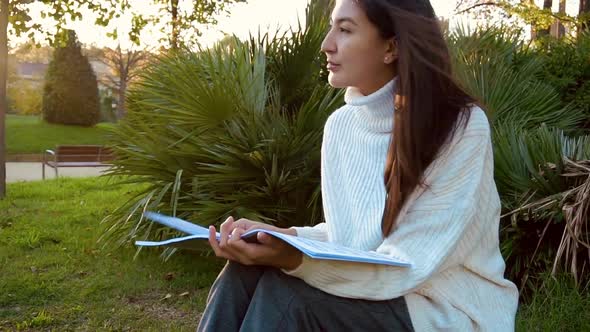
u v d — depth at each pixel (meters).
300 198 4.58
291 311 1.55
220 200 4.68
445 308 1.58
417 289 1.59
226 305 1.63
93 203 8.38
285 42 5.45
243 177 4.56
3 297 4.32
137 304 4.27
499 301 1.69
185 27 12.37
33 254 5.53
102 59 31.53
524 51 6.63
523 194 3.77
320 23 5.44
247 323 1.55
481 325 1.61
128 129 5.32
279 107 4.84
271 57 5.44
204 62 5.34
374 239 1.72
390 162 1.72
